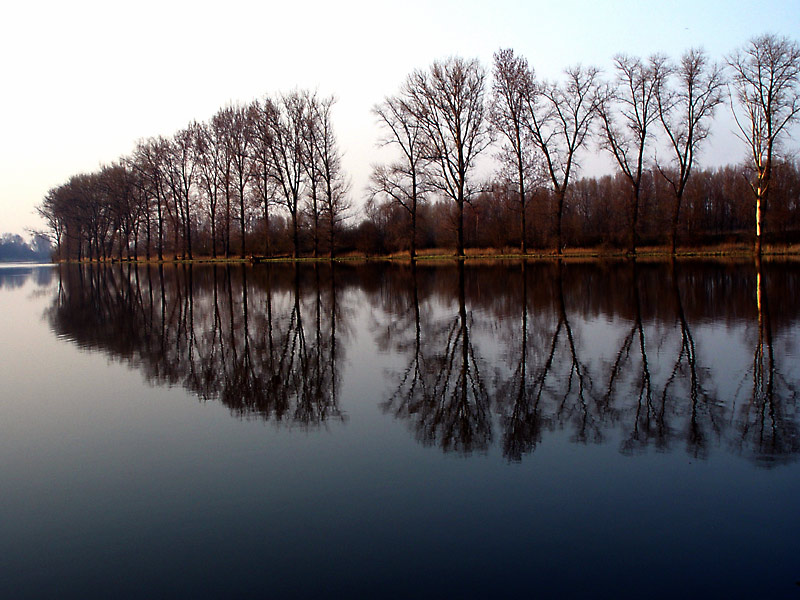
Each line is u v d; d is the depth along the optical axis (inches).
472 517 153.5
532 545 140.0
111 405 263.1
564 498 162.7
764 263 1086.4
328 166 1770.4
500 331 426.3
